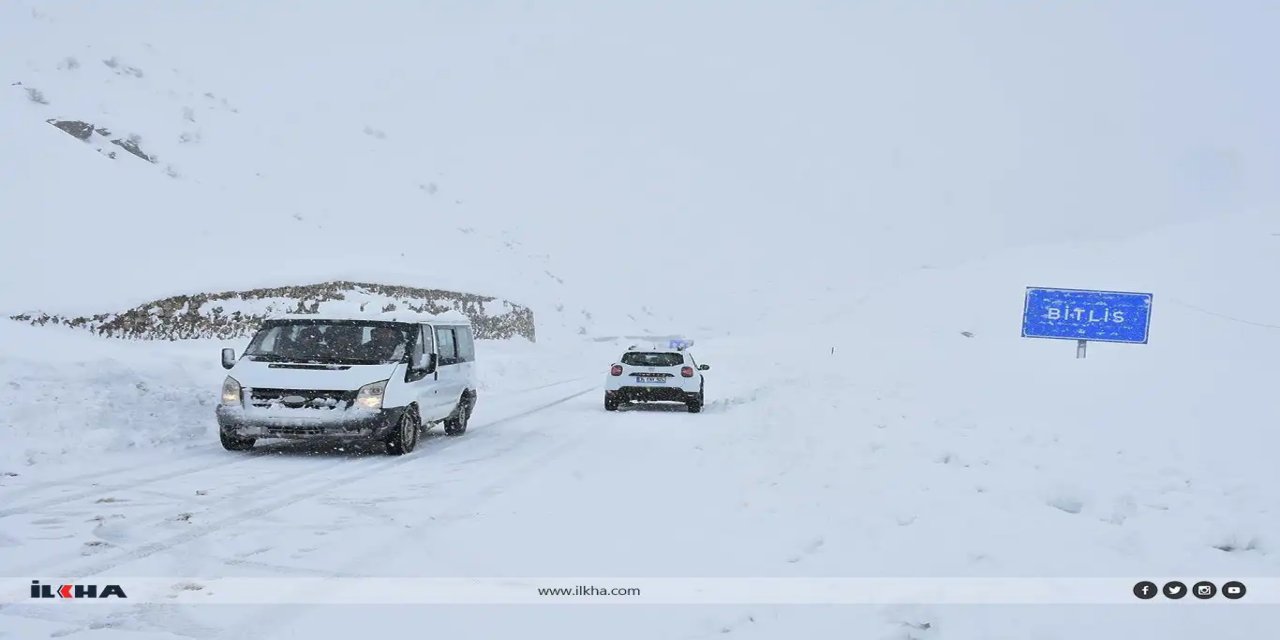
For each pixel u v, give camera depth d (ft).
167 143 138.31
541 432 48.34
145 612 16.98
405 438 38.70
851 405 44.47
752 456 35.06
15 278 69.51
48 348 47.19
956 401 41.73
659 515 25.53
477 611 17.15
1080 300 58.90
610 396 62.08
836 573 18.66
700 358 146.00
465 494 29.19
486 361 94.32
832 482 27.50
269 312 85.30
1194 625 14.06
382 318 41.60
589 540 22.71
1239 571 16.61
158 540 22.58
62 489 28.94
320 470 33.96
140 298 73.61
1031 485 23.53
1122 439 28.12
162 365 49.78
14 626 16.03
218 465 34.60
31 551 21.26
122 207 94.94
